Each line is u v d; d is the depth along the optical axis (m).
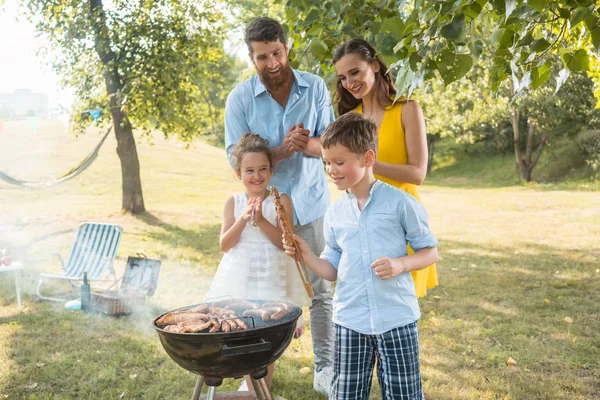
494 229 11.04
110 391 3.49
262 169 2.79
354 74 2.76
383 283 2.17
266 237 2.79
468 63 2.05
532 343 4.27
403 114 2.79
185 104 11.94
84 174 17.03
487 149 34.09
